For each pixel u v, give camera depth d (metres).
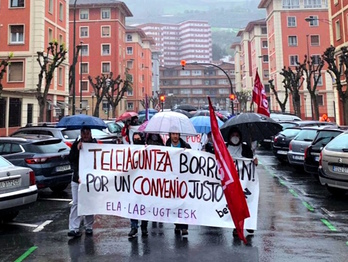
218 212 5.75
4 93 25.02
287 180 10.91
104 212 5.84
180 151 5.86
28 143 8.73
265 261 4.79
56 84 35.16
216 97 126.50
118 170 5.91
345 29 33.19
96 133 13.56
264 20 72.44
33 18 32.16
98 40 59.72
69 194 9.39
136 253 5.12
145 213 5.80
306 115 52.81
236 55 101.00
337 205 7.80
